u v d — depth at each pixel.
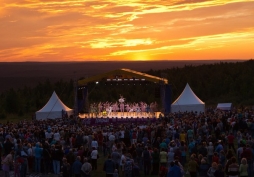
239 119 38.56
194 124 37.25
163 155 24.81
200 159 22.80
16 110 84.12
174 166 19.67
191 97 57.91
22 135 32.28
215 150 24.73
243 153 23.27
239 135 30.02
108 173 22.34
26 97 96.31
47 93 103.69
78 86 58.47
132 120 50.53
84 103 59.62
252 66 134.38
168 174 19.62
